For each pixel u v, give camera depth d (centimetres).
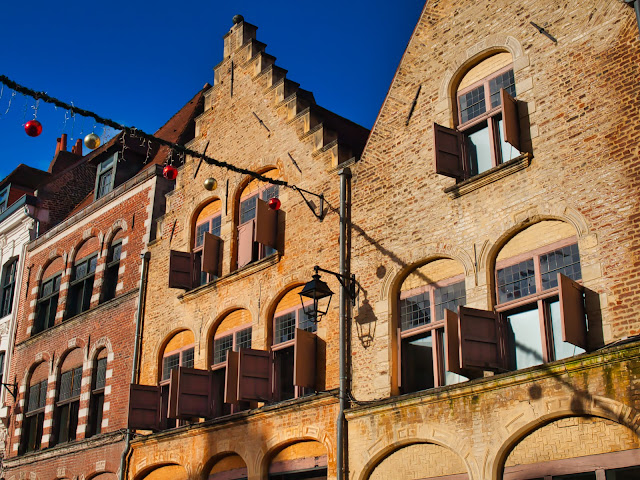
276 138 1911
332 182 1722
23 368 2617
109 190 2636
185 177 2175
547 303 1305
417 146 1582
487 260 1386
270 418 1636
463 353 1282
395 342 1501
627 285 1185
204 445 1770
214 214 2058
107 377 2194
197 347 1927
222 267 1961
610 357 1130
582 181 1291
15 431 2533
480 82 1530
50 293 2656
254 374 1677
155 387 1959
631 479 1097
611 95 1298
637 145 1238
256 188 1948
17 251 2919
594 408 1136
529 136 1397
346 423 1482
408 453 1380
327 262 1666
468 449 1276
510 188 1389
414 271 1520
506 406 1245
